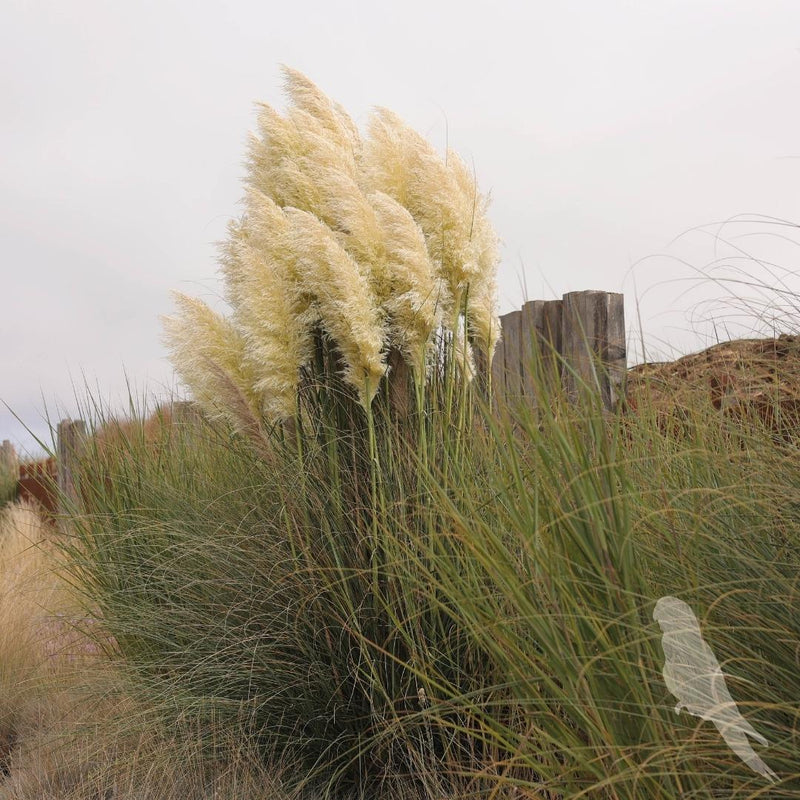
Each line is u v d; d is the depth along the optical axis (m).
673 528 2.03
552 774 1.92
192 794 2.99
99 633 4.14
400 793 2.73
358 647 3.04
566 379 2.58
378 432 3.32
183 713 3.18
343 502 3.23
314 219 3.12
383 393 3.38
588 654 1.75
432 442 3.10
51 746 3.57
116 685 3.56
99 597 4.08
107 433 4.76
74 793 3.11
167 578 3.81
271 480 3.42
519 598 1.89
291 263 3.31
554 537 1.90
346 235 3.38
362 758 2.96
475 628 2.16
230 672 3.19
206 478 4.21
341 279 3.04
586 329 4.49
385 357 3.27
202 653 3.36
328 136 3.71
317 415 3.50
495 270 3.38
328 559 3.11
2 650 4.54
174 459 4.51
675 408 2.65
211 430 4.35
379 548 3.03
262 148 3.73
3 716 4.19
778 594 1.85
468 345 3.47
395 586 2.90
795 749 1.58
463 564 2.64
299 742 3.07
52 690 4.08
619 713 1.71
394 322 3.28
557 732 1.90
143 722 3.28
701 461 2.33
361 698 3.03
